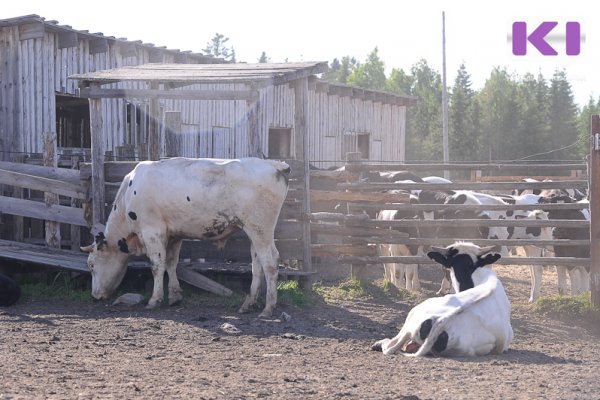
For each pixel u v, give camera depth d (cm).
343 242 1280
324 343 923
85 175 1298
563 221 1205
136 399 636
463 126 6912
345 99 2725
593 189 1170
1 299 1119
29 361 785
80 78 1240
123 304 1149
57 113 2133
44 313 1081
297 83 1240
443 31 3572
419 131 7669
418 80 10262
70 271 1276
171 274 1159
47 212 1325
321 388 686
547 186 1228
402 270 1364
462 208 1237
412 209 1250
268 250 1085
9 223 1488
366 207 1273
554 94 7256
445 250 945
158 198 1109
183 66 1384
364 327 1027
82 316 1065
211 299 1184
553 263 1211
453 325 824
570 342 996
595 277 1166
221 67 1343
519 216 1352
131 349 866
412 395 655
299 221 1252
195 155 2109
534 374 755
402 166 1275
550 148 6875
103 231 1230
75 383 692
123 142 1958
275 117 2402
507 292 1381
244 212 1075
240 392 668
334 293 1253
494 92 7219
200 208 1095
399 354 850
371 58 9719
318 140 2527
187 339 930
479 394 666
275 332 986
